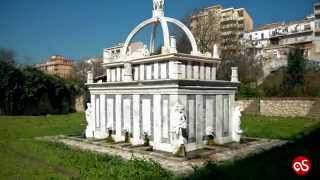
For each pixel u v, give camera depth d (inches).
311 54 3061.0
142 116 797.9
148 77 821.2
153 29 877.2
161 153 703.1
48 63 5103.3
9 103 1892.2
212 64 843.4
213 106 805.9
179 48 2225.6
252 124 1267.2
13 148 794.2
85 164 600.4
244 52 2598.4
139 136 807.1
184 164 612.4
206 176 489.7
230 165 557.9
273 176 464.8
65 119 1585.9
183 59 761.0
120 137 868.0
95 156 664.4
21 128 1234.0
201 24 2314.2
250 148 767.1
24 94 1924.2
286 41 3476.9
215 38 2343.8
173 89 709.3
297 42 3371.1
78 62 3878.0
